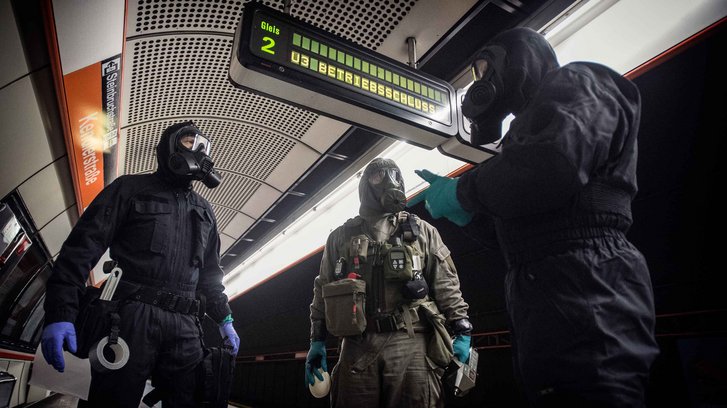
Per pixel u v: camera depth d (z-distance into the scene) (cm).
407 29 301
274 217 708
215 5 274
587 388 93
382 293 204
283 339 892
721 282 215
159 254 192
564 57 289
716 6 205
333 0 278
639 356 96
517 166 105
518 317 113
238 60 212
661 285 242
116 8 255
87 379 191
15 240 448
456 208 137
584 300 99
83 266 174
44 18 232
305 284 757
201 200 229
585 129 101
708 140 217
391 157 472
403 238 218
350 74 244
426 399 187
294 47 229
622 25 253
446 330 210
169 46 302
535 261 112
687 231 230
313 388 229
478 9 287
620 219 110
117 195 195
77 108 326
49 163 392
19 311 649
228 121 414
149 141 428
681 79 222
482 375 378
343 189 572
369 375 190
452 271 226
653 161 244
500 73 138
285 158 500
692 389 221
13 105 286
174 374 188
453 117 280
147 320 180
